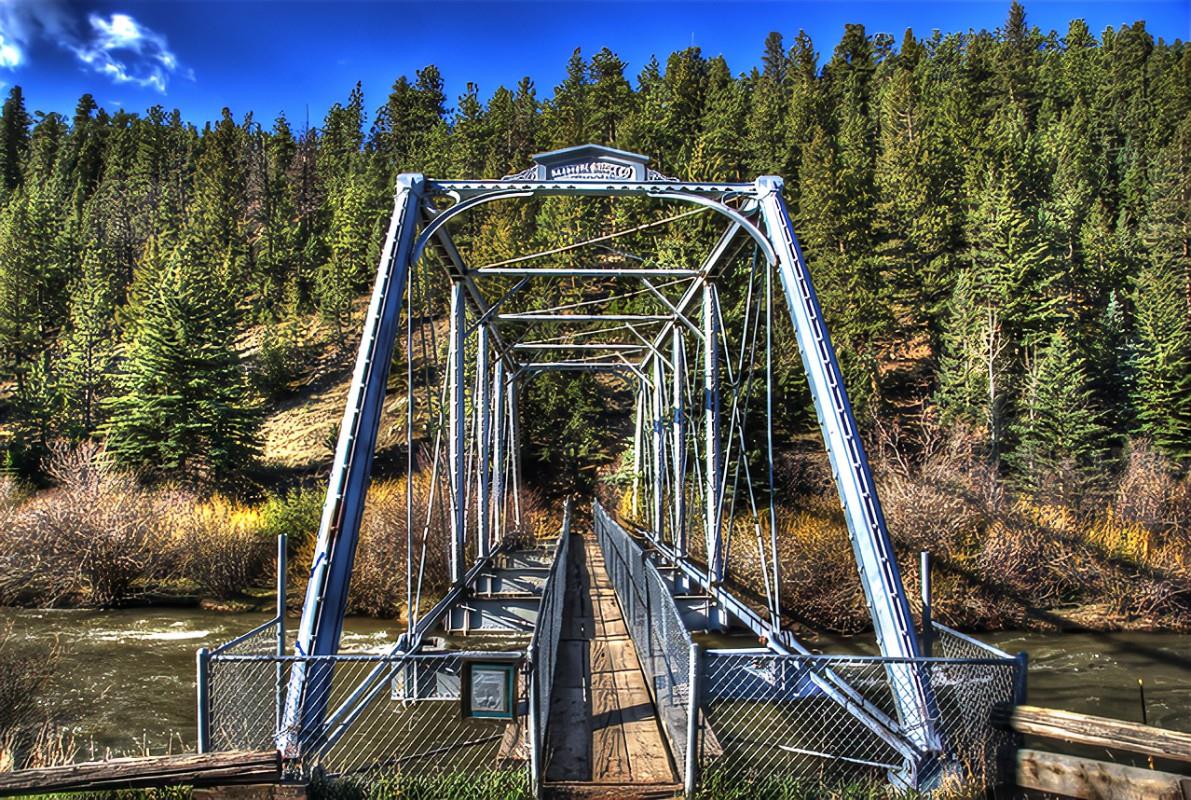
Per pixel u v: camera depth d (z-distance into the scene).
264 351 46.44
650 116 56.28
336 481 6.29
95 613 17.75
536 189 8.34
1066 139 51.53
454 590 11.53
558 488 34.12
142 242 74.69
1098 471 24.50
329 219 74.38
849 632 15.50
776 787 4.88
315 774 4.67
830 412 6.79
